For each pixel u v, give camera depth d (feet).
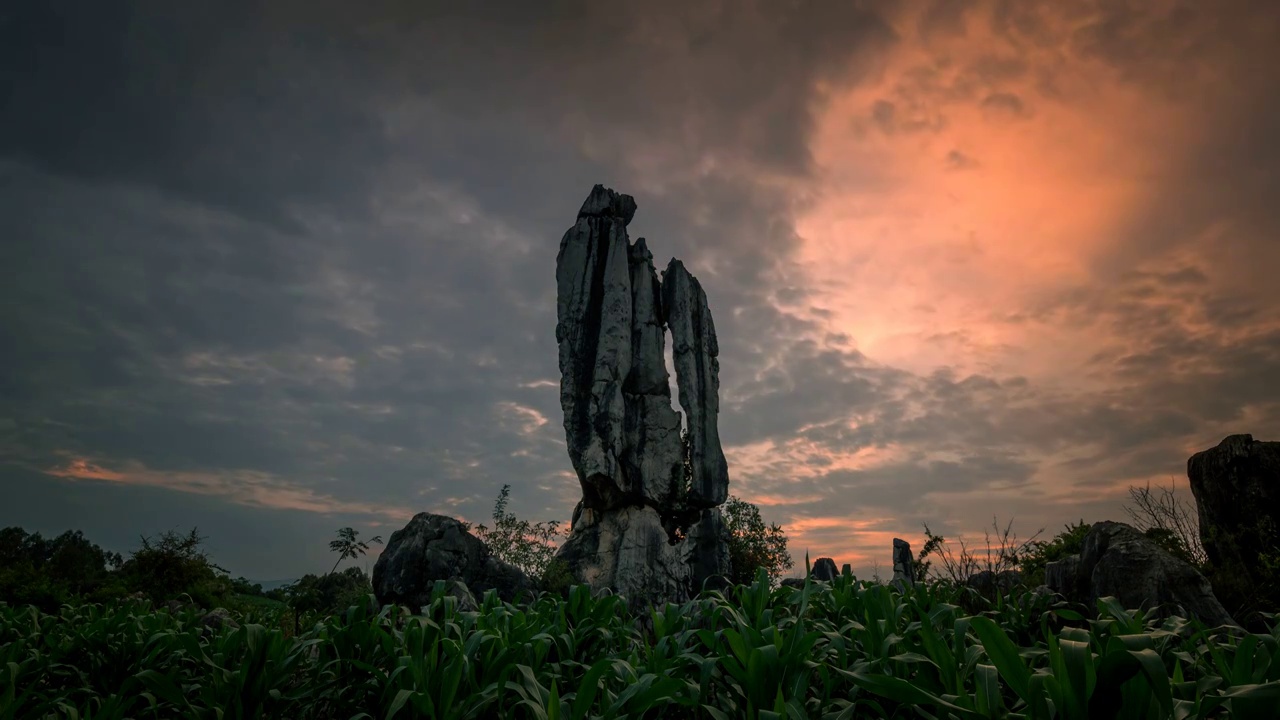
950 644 13.78
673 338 98.73
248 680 15.97
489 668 14.62
